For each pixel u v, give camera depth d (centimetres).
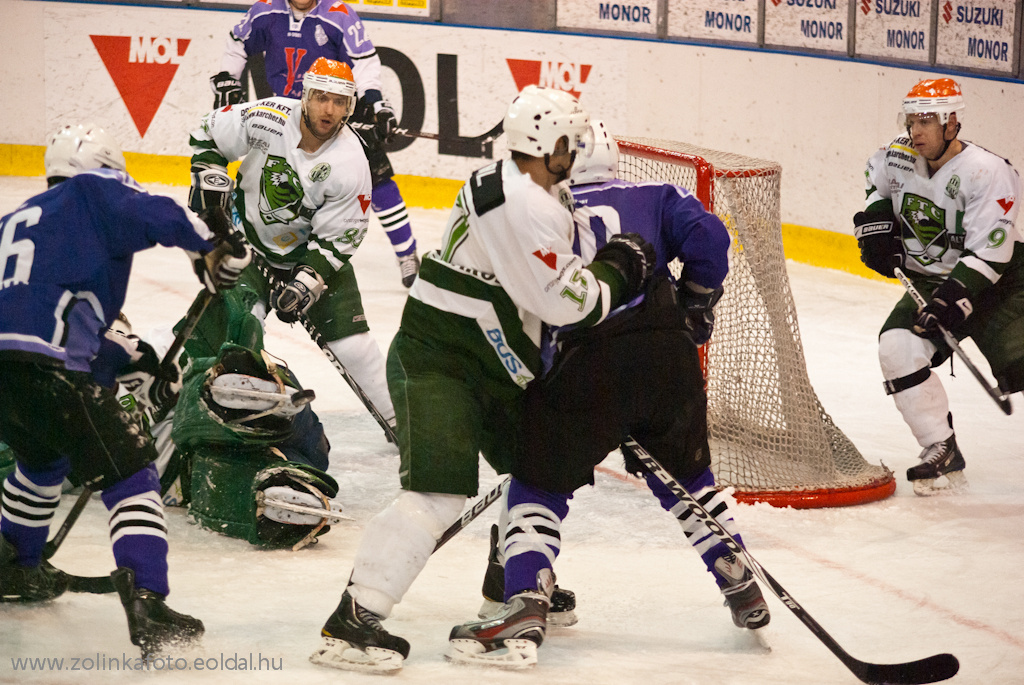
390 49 3644
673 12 3394
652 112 3484
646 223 1083
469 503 1555
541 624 1043
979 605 1259
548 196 977
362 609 1005
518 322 1021
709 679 1024
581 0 3519
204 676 973
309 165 1557
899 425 2016
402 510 1015
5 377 1002
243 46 2558
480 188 988
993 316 1627
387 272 3059
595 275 992
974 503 1627
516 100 996
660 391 1042
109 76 3741
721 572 1109
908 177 1658
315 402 2027
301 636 1079
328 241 1571
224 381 1316
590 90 3541
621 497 1605
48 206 1021
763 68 3256
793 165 3250
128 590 1002
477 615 1176
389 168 2681
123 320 1437
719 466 1633
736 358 1689
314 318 1630
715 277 1088
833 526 1517
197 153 1639
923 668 991
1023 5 2741
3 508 1117
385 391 1664
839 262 3181
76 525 1392
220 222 1067
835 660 1093
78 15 3709
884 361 1673
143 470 1045
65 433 1015
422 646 1084
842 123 3116
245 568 1278
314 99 1523
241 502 1365
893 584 1317
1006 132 2809
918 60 2953
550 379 1038
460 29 3597
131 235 1018
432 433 1016
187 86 3741
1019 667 1092
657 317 1045
